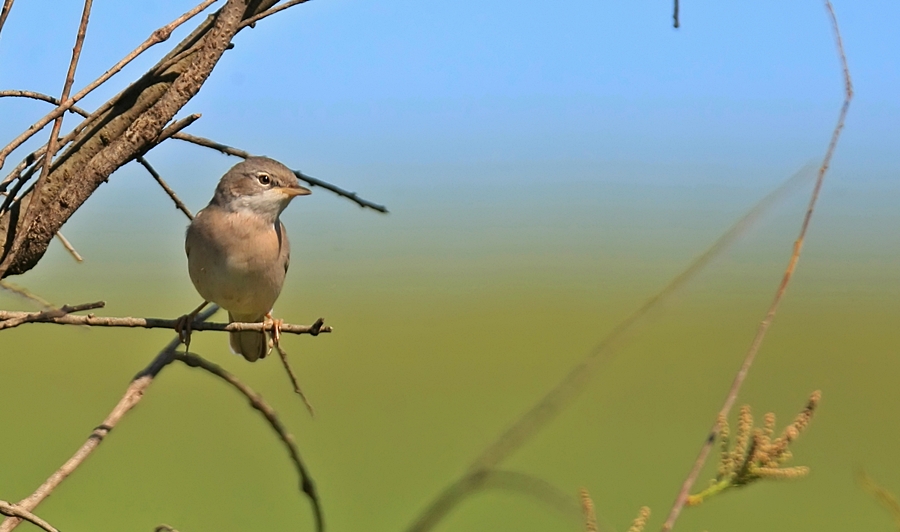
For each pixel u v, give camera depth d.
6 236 6.59
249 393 6.63
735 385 4.55
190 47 7.19
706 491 4.51
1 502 5.74
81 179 6.57
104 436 6.46
